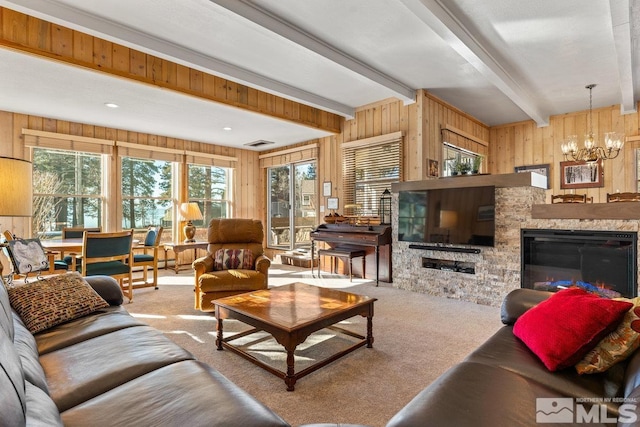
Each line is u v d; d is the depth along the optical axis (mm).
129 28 2928
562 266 3291
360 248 5262
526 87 4469
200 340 2713
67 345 1645
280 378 2059
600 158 4699
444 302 3809
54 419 962
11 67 3223
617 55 3217
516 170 6137
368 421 1669
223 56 3520
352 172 5566
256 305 2414
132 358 1446
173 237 6418
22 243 2607
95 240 3658
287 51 3426
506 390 1182
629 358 1333
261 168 7547
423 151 4617
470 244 3764
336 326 2980
